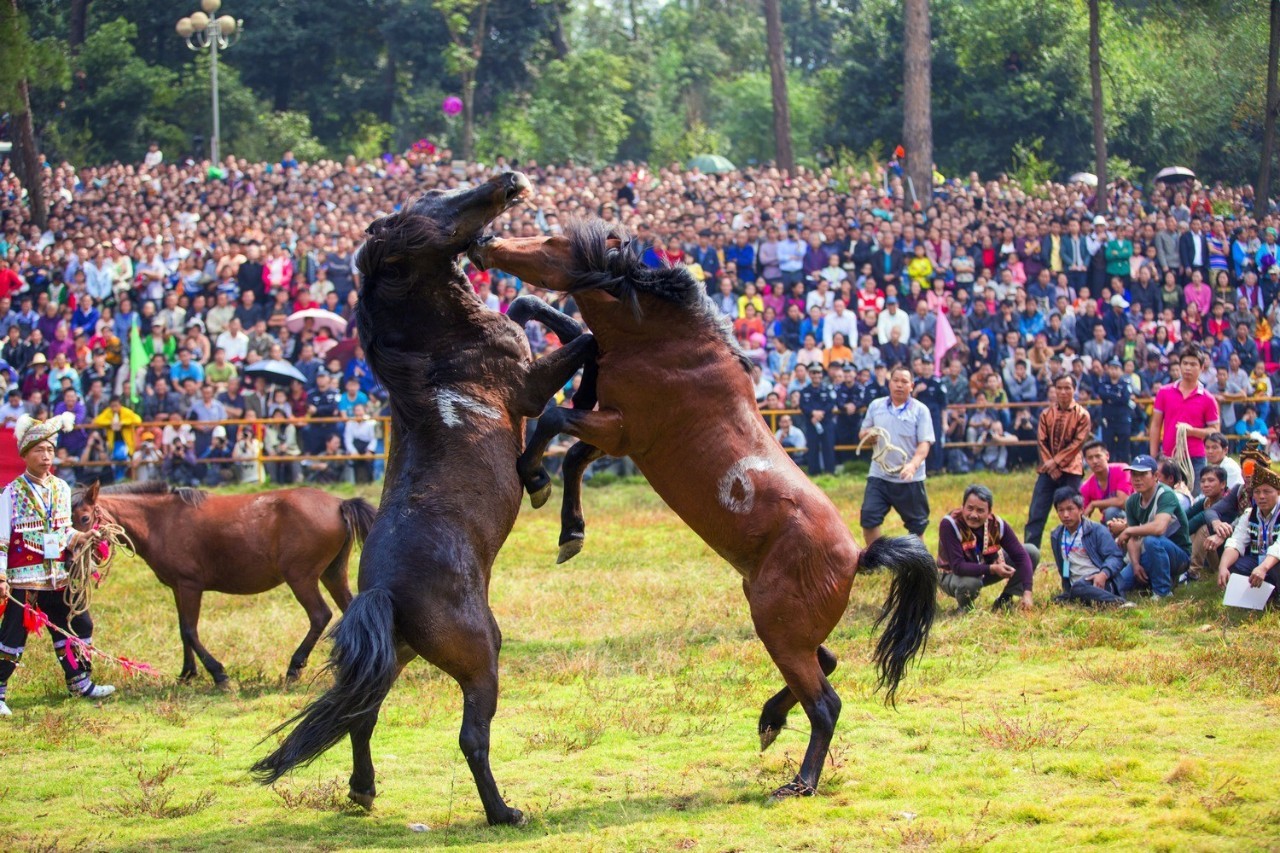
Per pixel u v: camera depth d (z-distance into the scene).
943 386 19.97
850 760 7.58
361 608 6.34
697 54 57.78
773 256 22.86
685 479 7.20
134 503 10.31
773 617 7.08
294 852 6.43
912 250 22.97
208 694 9.91
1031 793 6.85
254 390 19.75
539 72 47.28
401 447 7.04
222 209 26.91
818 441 19.95
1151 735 7.69
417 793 7.35
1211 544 11.66
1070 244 23.62
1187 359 13.20
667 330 7.17
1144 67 37.06
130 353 20.06
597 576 13.92
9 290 21.61
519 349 7.39
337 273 21.88
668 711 8.79
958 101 39.66
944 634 10.50
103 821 6.95
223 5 45.75
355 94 47.16
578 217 7.36
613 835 6.44
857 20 43.78
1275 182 32.56
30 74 24.03
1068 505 11.57
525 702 9.27
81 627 10.07
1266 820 6.16
